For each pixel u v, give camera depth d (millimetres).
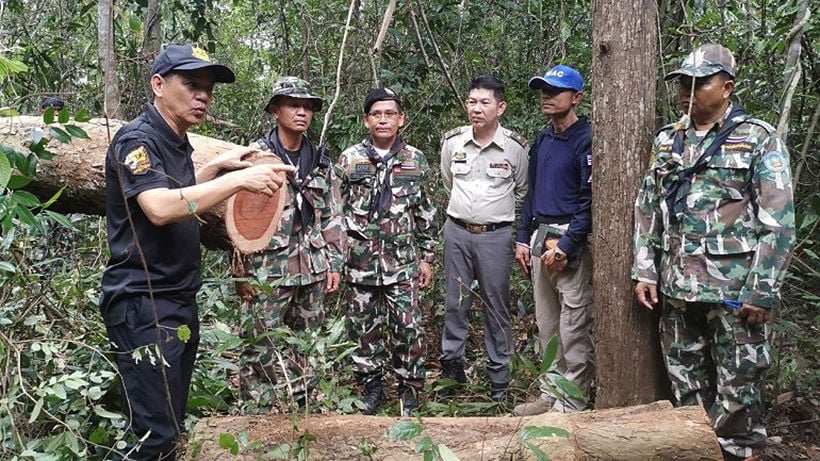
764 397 3367
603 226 3012
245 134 6121
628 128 2938
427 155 5953
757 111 3908
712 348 2836
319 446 2379
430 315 5012
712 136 2758
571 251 3312
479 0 5648
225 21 8680
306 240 3291
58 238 3910
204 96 2357
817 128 3895
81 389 2605
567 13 5762
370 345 3787
